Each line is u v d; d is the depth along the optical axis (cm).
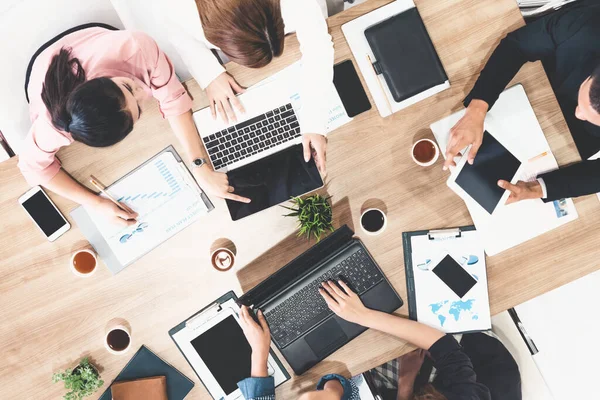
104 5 158
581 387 189
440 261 155
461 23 149
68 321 154
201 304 155
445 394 156
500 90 145
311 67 139
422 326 153
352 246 151
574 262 154
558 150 152
